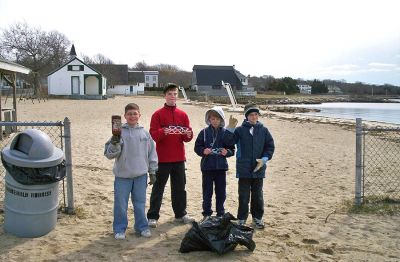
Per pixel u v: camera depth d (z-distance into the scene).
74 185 7.39
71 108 30.81
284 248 4.71
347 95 137.62
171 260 4.32
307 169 9.91
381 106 79.75
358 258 4.45
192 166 9.88
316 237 5.08
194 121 23.11
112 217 5.74
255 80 124.12
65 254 4.40
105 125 18.27
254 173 5.37
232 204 6.67
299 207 6.48
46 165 4.70
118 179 5.02
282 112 43.06
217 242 4.47
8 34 60.84
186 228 5.36
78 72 54.28
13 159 4.65
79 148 11.52
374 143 15.20
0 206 5.97
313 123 25.09
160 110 5.49
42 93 48.62
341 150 13.33
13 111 15.18
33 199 4.73
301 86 137.38
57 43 65.25
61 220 5.46
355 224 5.57
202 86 90.62
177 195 5.57
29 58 62.31
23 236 4.80
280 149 13.38
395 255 4.53
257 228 5.41
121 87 78.62
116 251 4.52
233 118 5.47
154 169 5.13
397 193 7.45
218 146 5.51
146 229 5.05
